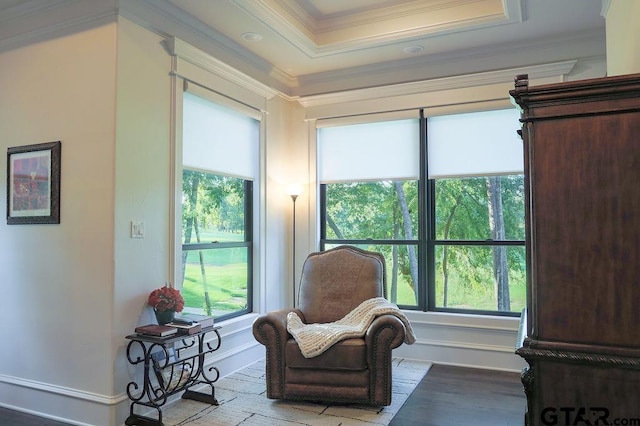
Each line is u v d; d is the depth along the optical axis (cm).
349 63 444
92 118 297
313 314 367
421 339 425
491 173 411
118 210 290
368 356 309
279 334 322
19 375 317
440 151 431
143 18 310
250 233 436
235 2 323
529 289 171
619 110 158
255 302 432
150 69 316
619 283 157
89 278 294
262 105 439
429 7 375
